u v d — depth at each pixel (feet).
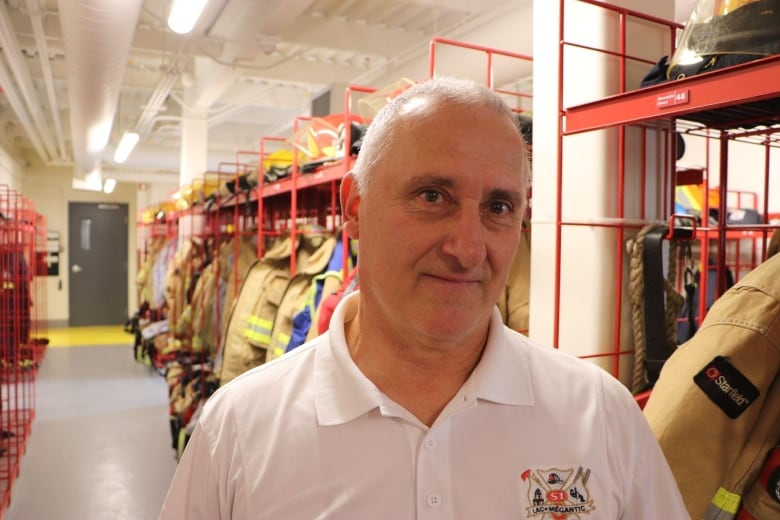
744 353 3.97
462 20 17.70
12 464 15.21
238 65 19.42
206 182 22.33
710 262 12.49
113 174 44.21
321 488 2.89
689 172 7.57
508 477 2.94
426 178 2.73
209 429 3.24
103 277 49.44
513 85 20.20
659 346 5.74
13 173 39.11
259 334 12.17
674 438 4.05
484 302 2.86
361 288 3.13
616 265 6.36
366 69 23.79
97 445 17.13
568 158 6.62
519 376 3.12
